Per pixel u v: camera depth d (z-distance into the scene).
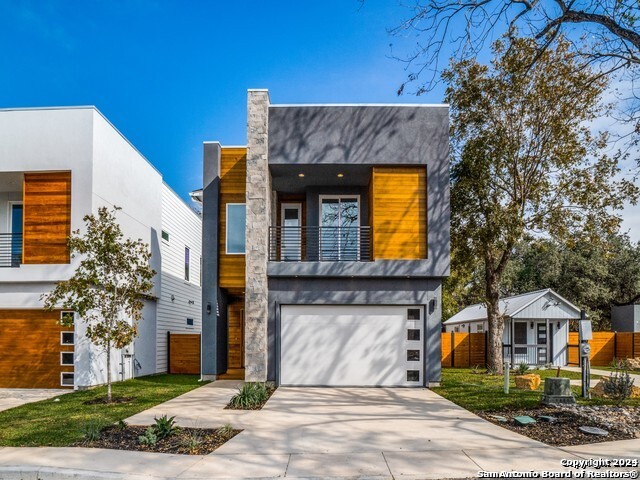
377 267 13.17
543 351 21.23
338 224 15.64
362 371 13.27
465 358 21.14
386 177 13.59
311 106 13.68
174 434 7.54
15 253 14.84
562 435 7.48
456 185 16.47
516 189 16.66
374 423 8.50
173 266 20.09
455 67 16.22
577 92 13.31
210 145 15.20
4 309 13.36
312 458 6.40
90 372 13.06
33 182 13.38
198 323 23.83
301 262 13.28
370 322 13.41
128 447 6.96
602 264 30.44
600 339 22.36
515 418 8.46
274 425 8.35
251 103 13.58
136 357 16.03
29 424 8.52
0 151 13.34
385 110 13.64
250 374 12.83
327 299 13.33
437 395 11.73
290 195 16.66
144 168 17.09
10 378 13.20
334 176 14.66
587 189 15.72
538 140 15.96
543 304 20.78
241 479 5.62
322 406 10.20
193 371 18.25
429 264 13.16
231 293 16.44
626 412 9.05
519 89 14.98
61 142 13.33
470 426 8.22
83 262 10.83
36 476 5.91
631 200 15.53
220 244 15.13
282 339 13.42
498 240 16.14
